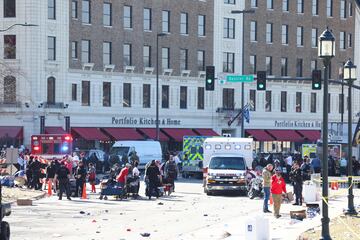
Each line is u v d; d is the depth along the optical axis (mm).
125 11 93688
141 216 37125
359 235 26406
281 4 108688
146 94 96000
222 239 27734
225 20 103438
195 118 100125
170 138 96562
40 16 86188
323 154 24266
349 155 34938
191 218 36250
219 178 51250
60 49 87875
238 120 103500
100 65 91438
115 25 92562
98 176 68188
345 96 117250
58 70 87750
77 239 28062
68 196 47250
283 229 29734
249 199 48750
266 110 107250
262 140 105375
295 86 110438
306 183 45156
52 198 48312
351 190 34281
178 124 98438
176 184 63312
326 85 24406
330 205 40594
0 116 85312
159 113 96812
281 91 109062
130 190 48406
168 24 97625
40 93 86250
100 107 91562
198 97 100750
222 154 54750
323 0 113438
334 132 72062
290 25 109812
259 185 49281
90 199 47906
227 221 34719
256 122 106000
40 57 86250
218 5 102375
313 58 112250
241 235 28844
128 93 94312
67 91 88625
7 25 86188
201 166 71625
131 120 94188
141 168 75312
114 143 83188
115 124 92750
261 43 106500
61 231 30562
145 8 95500
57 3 87562
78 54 89688
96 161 71500
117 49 92812
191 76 99750
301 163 63812
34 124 85500
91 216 36906
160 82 96875
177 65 98438
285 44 109250
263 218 25688
